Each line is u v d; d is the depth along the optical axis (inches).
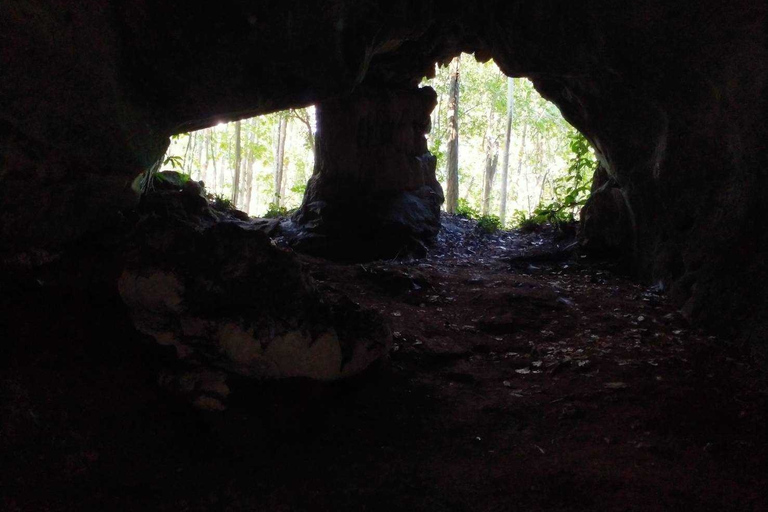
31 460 135.1
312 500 136.1
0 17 143.2
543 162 1302.9
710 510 134.2
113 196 206.1
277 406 165.6
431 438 168.1
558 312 269.1
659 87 245.3
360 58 223.5
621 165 308.8
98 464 139.2
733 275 237.1
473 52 352.2
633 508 133.3
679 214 273.7
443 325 249.6
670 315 261.6
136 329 172.9
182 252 170.4
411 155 400.2
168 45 180.2
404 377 199.6
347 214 371.2
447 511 133.6
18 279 182.5
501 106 1015.6
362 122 374.9
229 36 185.6
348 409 176.9
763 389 199.9
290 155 1222.9
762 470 154.1
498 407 186.7
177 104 196.9
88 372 163.0
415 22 258.7
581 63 262.5
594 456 157.3
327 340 172.6
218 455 151.1
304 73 209.6
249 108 210.5
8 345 163.5
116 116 181.5
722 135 231.8
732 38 200.1
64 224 193.8
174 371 164.6
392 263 342.6
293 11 191.2
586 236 359.3
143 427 153.1
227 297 170.6
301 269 183.9
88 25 159.6
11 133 162.6
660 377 205.2
